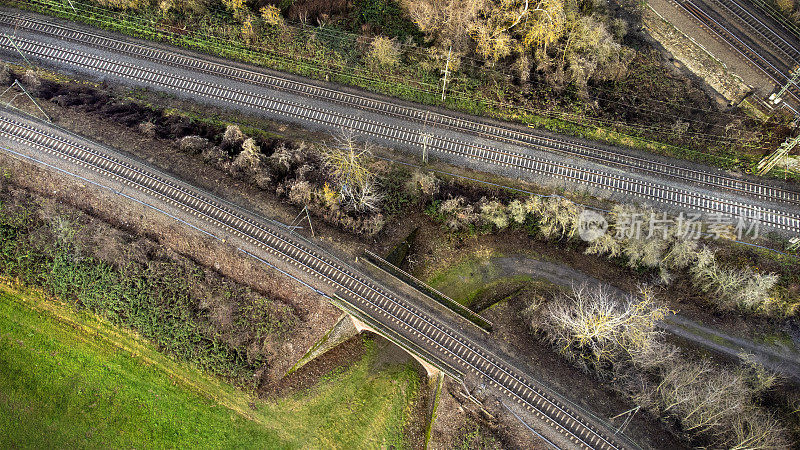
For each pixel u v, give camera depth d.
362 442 53.19
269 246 55.38
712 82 66.88
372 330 54.25
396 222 59.53
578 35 63.03
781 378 53.16
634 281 57.97
